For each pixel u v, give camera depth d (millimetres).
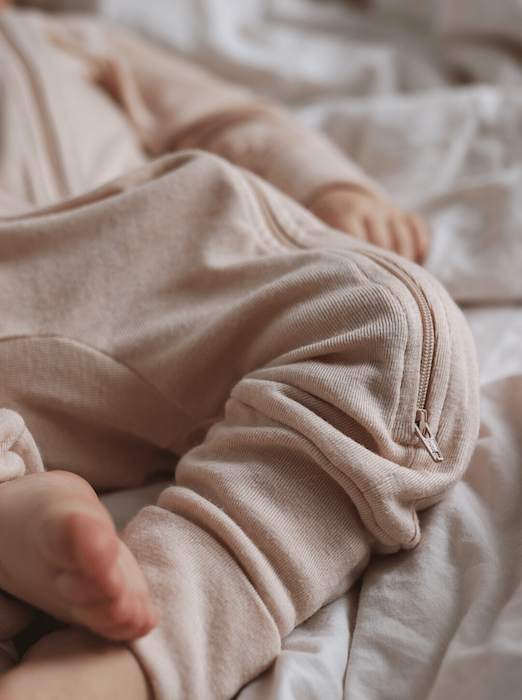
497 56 948
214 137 757
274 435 416
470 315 604
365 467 404
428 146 800
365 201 626
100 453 490
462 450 430
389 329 426
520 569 404
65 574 355
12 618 402
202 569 395
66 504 365
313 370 424
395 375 421
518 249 607
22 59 710
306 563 400
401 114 838
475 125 804
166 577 390
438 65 1013
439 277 607
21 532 364
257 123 752
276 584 395
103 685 362
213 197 505
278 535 400
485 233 624
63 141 654
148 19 1082
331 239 499
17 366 476
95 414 479
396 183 783
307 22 1129
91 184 646
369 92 992
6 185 615
